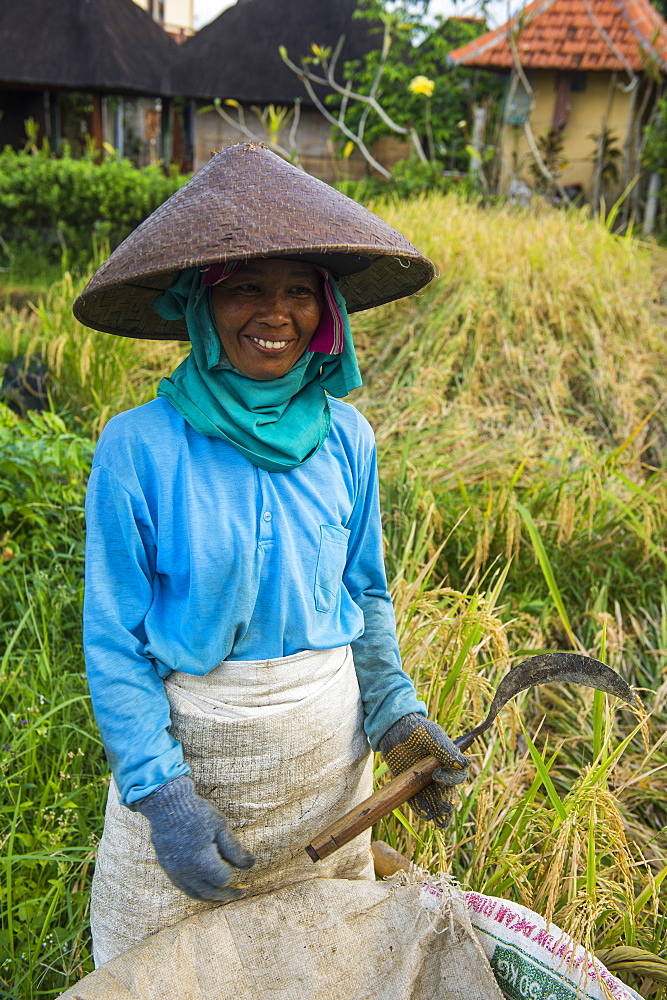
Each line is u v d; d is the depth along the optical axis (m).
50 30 13.71
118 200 9.80
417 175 10.00
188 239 1.39
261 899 1.66
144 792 1.42
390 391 4.61
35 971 2.07
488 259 5.66
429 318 5.12
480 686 2.47
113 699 1.48
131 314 1.76
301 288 1.52
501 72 11.27
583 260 5.80
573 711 2.99
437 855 2.18
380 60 11.74
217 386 1.54
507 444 4.18
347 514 1.70
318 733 1.62
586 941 1.73
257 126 13.92
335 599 1.67
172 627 1.54
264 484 1.55
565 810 2.05
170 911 1.63
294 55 13.52
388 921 1.69
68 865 2.27
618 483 3.86
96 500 1.51
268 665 1.57
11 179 9.75
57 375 5.04
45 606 3.21
